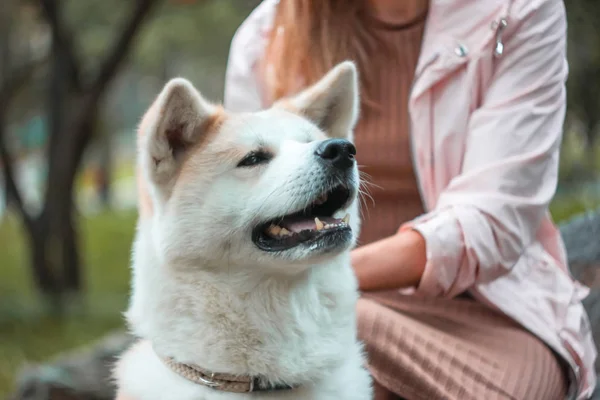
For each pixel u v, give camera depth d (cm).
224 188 254
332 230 249
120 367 275
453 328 290
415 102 298
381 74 321
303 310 255
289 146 261
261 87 349
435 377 273
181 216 253
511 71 292
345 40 326
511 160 281
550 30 295
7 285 1155
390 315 285
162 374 257
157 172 255
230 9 1090
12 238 1684
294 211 252
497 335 287
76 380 497
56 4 953
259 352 251
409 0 316
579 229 416
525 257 306
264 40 354
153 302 257
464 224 273
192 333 252
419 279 280
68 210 1024
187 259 252
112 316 916
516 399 270
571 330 293
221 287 250
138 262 264
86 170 2627
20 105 1636
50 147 1009
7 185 1025
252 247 251
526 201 282
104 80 962
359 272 277
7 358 751
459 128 296
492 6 294
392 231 318
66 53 975
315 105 294
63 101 988
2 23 1177
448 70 293
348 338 265
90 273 1253
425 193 304
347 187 257
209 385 252
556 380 286
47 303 953
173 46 1284
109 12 1114
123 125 2467
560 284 304
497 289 293
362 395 264
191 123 260
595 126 857
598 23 700
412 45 318
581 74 754
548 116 291
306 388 256
